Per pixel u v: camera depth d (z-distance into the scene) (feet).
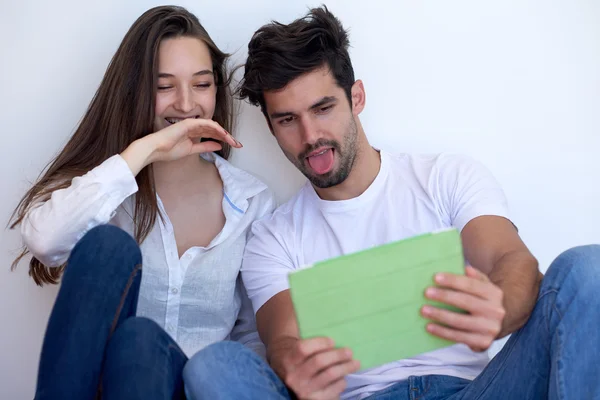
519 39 5.16
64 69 5.26
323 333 3.24
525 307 3.53
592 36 5.13
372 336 3.26
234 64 5.31
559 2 5.10
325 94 4.34
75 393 3.37
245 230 5.02
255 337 5.07
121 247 3.69
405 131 5.35
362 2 5.17
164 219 4.76
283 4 5.22
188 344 4.82
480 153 5.33
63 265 4.88
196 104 4.76
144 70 4.57
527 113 5.25
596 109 5.22
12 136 5.32
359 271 3.18
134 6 5.20
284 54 4.28
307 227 4.77
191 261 4.73
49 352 3.42
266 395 3.33
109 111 4.72
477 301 3.25
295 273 3.14
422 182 4.56
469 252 4.15
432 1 5.15
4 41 5.22
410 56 5.24
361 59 5.26
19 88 5.27
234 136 5.43
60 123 5.32
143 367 3.28
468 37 5.18
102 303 3.52
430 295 3.25
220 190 5.07
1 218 5.38
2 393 5.49
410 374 4.17
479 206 4.26
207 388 3.30
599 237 5.39
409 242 3.21
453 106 5.29
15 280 5.41
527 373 3.56
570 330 3.37
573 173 5.31
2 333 5.48
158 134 4.44
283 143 4.58
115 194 4.22
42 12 5.19
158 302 4.73
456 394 3.89
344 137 4.45
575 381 3.32
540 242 5.41
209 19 5.27
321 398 3.31
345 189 4.65
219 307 4.82
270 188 5.49
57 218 4.11
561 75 5.19
